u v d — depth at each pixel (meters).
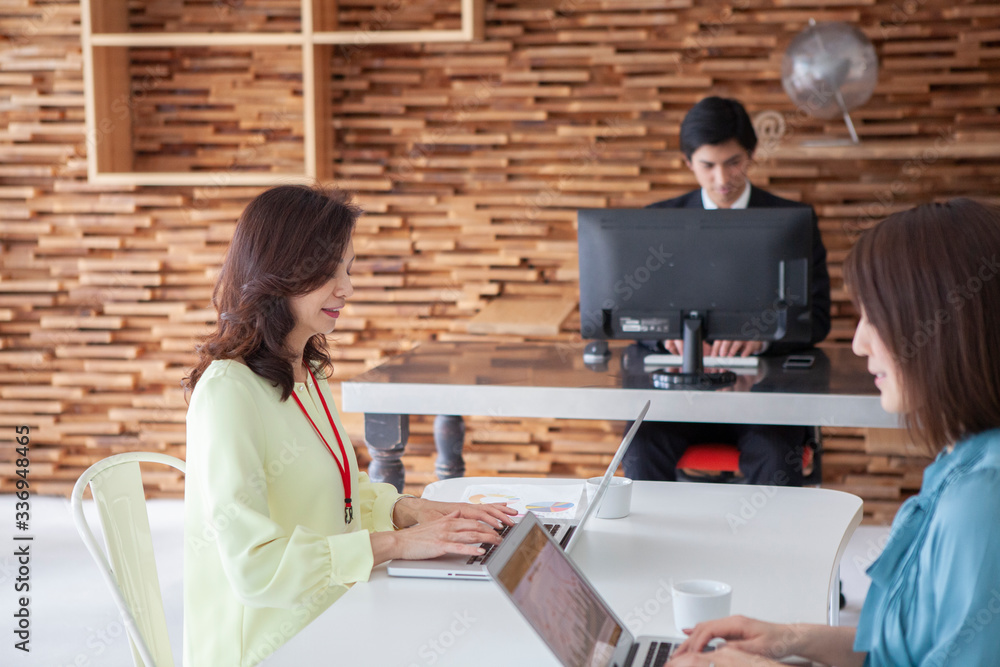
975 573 1.00
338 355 4.26
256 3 4.12
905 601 1.08
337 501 1.65
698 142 3.12
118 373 4.30
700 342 2.57
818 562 1.52
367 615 1.32
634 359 2.89
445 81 4.09
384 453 2.62
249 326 1.61
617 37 3.96
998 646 0.99
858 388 2.41
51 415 4.33
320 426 1.72
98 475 1.56
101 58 3.94
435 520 1.57
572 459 4.16
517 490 1.91
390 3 4.07
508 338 4.17
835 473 3.98
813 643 1.17
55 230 4.25
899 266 1.08
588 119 4.05
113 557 1.54
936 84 3.81
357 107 4.11
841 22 3.54
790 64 3.54
